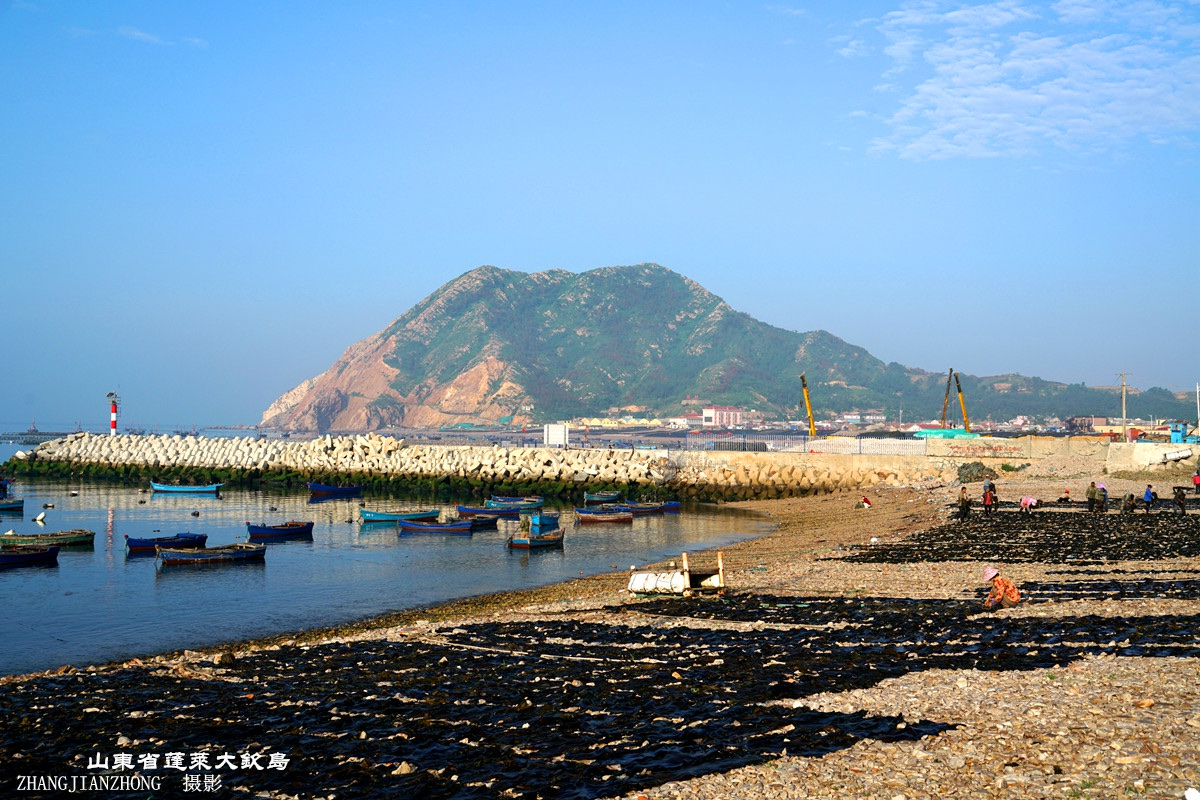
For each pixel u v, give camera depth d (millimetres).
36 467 167125
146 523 94125
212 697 23578
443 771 16609
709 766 15898
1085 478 93688
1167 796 13281
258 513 104375
